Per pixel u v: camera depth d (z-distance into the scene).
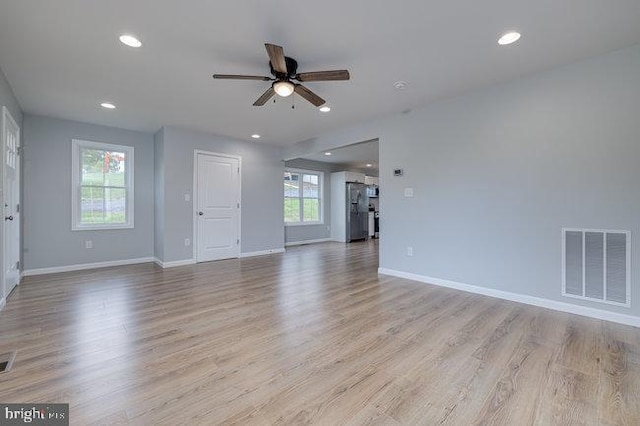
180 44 2.44
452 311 2.84
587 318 2.65
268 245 6.35
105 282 3.90
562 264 2.84
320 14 2.07
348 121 4.57
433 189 3.80
